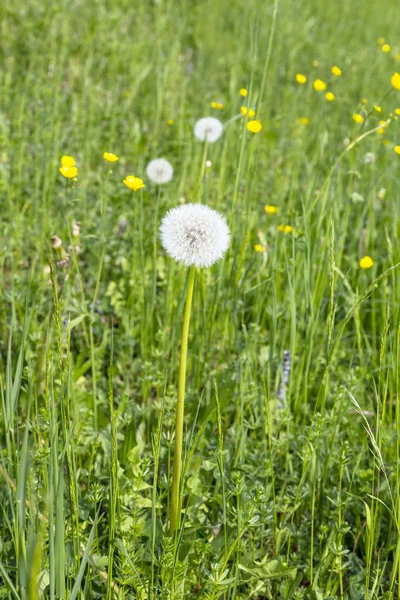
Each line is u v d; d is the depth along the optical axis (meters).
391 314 1.90
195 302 1.88
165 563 1.42
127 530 1.50
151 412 1.76
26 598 1.10
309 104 2.94
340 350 1.90
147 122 2.63
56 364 1.75
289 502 1.58
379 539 1.63
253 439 1.73
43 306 1.92
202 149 2.34
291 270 1.82
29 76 2.60
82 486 1.62
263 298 1.83
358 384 1.76
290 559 1.58
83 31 3.40
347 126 2.88
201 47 3.61
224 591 1.48
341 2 5.47
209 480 1.63
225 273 1.90
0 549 1.46
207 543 1.50
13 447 1.53
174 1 4.30
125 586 1.50
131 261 2.01
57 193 2.21
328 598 1.51
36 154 2.20
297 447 1.68
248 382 1.73
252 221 1.97
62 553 1.37
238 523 1.47
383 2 5.77
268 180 2.42
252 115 1.85
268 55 1.83
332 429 1.67
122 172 2.31
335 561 1.51
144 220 2.10
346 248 2.19
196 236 1.40
